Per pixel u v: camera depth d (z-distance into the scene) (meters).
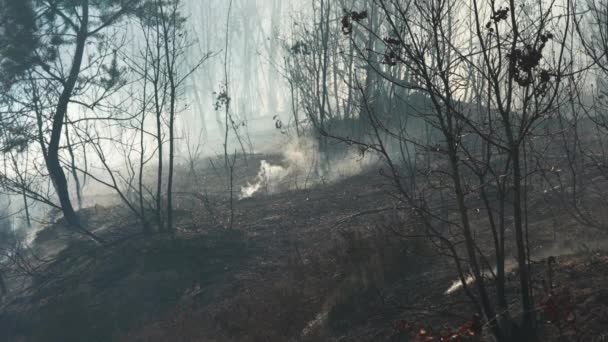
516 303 7.55
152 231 21.11
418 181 15.79
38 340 15.79
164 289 16.31
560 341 6.17
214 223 21.06
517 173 6.29
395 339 8.24
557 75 6.01
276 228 18.92
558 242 9.51
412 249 10.91
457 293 8.71
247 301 12.77
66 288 18.05
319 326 9.94
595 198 10.85
